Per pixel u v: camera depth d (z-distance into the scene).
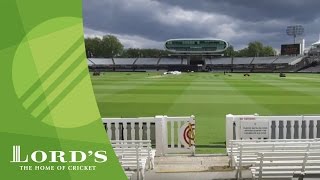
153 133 12.14
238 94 35.06
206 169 9.45
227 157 10.80
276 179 8.02
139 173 8.35
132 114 22.16
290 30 165.00
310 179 7.86
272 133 11.75
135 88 43.50
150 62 161.62
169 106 25.62
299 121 11.73
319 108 24.45
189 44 156.12
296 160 8.01
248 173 8.60
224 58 161.88
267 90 40.06
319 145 8.52
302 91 38.50
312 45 153.38
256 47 184.62
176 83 54.38
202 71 139.12
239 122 11.57
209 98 31.17
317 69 129.25
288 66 139.00
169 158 10.84
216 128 16.94
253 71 135.62
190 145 11.54
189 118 11.53
